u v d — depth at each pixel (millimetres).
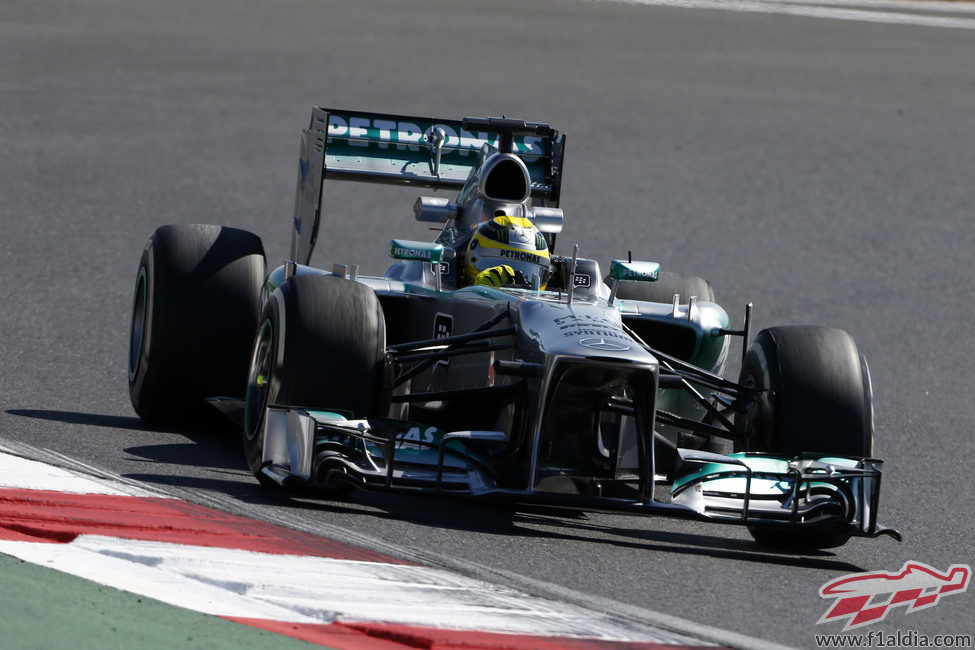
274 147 64875
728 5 145250
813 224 58344
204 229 25500
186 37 100375
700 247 52594
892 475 27094
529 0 142125
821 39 130125
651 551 19672
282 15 118812
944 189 67875
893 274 50781
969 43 136250
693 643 14977
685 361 24703
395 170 27469
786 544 20984
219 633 13789
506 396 20594
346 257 46188
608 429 20328
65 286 38438
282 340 20078
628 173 65750
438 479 19031
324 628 14188
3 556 15375
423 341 21000
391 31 114312
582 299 22062
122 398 27469
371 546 17703
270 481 20281
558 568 17953
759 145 75750
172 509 18266
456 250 24109
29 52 87688
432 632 14102
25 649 13000
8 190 51969
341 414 19953
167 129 67250
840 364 21344
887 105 93812
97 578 15023
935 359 39594
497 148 25000
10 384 27500
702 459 20281
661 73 101062
